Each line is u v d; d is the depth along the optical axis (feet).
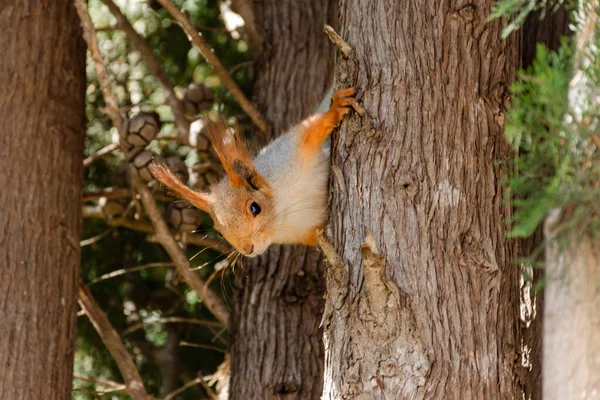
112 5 46.78
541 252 30.81
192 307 53.57
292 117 43.01
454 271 26.66
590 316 21.57
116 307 53.67
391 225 26.91
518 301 28.32
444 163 27.04
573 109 21.61
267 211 31.78
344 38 29.07
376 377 25.93
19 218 40.19
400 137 27.25
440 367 26.00
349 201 27.81
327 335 27.50
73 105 43.37
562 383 21.86
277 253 41.98
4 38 41.75
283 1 44.78
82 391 49.52
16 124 41.01
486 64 27.53
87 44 44.70
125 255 54.08
